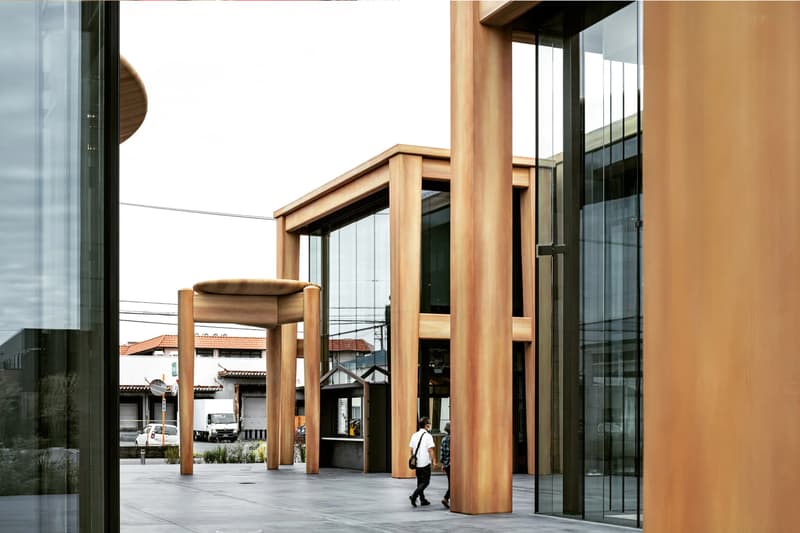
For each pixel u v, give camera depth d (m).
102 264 3.70
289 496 18.64
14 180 3.52
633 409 12.99
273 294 27.09
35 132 3.56
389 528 12.65
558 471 14.32
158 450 47.16
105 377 3.68
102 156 3.72
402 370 24.50
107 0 3.74
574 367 14.30
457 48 15.17
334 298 31.70
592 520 13.55
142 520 13.91
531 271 26.75
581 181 14.51
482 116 14.87
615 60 13.88
